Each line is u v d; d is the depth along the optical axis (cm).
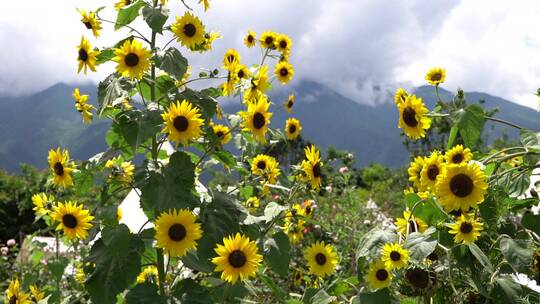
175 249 154
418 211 157
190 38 184
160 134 189
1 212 1199
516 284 139
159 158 194
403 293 149
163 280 178
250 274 158
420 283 144
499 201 153
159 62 167
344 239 351
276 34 282
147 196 161
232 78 207
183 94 178
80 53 178
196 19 184
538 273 135
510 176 171
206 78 190
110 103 175
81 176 182
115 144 177
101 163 180
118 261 159
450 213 163
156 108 167
